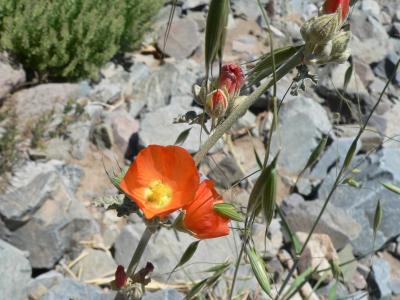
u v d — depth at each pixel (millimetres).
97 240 705
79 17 847
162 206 288
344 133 968
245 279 689
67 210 693
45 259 667
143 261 684
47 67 864
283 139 909
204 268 692
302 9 1242
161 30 1026
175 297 644
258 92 306
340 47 303
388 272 779
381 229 823
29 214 664
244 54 1061
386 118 1018
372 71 1148
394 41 1242
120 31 889
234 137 899
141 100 910
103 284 677
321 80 1027
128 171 288
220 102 305
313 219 792
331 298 521
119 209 314
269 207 298
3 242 639
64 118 792
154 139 812
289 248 771
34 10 830
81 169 766
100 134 812
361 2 1317
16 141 714
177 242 698
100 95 884
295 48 310
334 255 756
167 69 937
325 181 861
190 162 284
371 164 877
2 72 788
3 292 609
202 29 1074
